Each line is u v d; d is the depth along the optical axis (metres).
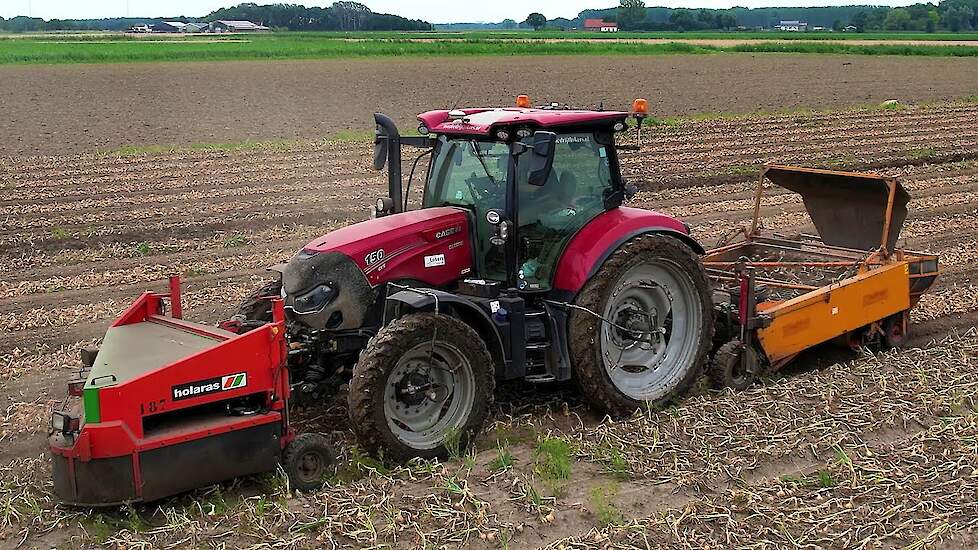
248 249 13.67
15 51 56.28
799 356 9.09
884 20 145.38
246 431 6.00
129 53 54.66
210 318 10.35
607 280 7.19
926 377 8.04
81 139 25.02
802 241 10.14
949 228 14.80
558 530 5.82
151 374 5.65
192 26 145.38
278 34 112.94
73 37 95.19
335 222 15.34
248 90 38.16
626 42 79.75
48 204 16.67
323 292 6.82
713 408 7.51
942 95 37.00
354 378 6.34
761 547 5.52
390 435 6.42
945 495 6.10
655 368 7.76
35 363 9.05
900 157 21.70
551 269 7.36
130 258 13.20
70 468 5.58
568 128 7.34
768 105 34.06
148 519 5.96
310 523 5.74
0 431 7.42
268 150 22.78
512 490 6.24
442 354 6.68
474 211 7.39
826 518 5.82
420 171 19.83
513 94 38.38
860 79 44.41
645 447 6.86
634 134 25.50
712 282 9.14
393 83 41.81
